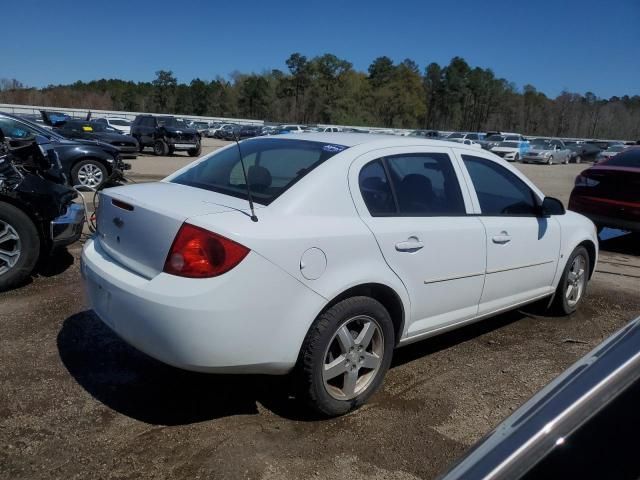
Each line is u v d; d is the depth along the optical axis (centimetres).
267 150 353
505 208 405
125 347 383
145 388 331
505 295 408
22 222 473
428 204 347
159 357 270
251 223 270
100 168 1183
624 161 825
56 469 254
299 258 274
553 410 127
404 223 323
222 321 257
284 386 341
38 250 487
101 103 10875
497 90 12112
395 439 290
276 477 255
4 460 259
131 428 289
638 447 111
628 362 129
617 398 122
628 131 11144
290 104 10831
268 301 266
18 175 479
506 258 394
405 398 335
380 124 10894
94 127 2048
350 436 291
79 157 1152
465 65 11981
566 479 114
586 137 11375
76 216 528
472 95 12056
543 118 11794
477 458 129
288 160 327
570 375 139
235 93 11412
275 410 313
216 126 5869
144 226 285
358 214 307
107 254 320
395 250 314
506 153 3438
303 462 267
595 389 126
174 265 265
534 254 424
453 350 414
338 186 304
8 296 471
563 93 11938
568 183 2019
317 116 10700
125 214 300
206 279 258
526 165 3309
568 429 121
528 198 430
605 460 113
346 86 10712
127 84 12719
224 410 311
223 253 258
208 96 11119
